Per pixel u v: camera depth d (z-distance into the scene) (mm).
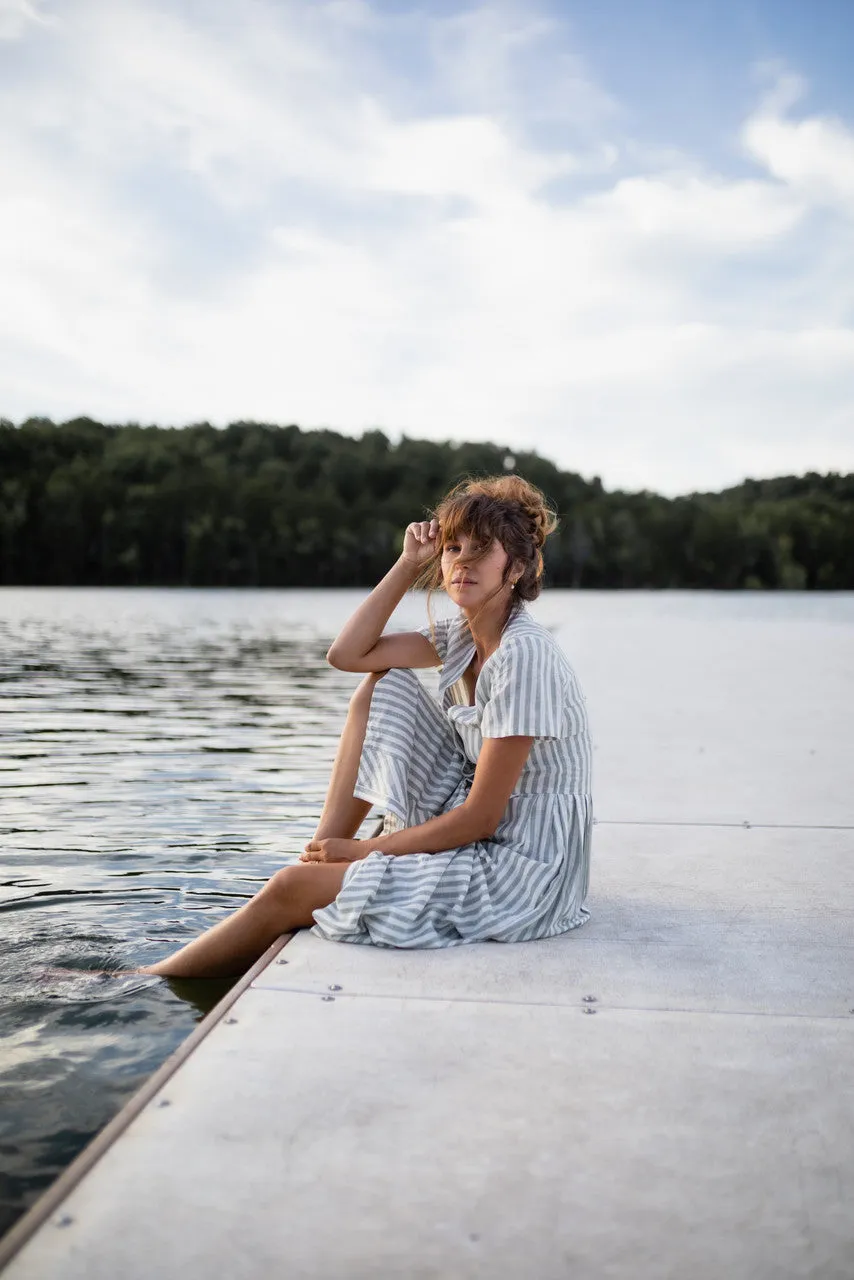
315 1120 1624
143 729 7422
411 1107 1671
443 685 2805
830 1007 2117
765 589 89562
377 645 2848
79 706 8773
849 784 4797
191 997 2453
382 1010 2070
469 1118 1639
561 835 2625
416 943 2441
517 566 2674
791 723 7129
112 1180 1448
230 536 80312
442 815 2643
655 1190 1447
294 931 2572
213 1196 1413
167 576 79812
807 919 2723
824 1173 1498
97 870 3674
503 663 2559
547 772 2656
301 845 4102
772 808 4238
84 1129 1831
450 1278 1253
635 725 7000
